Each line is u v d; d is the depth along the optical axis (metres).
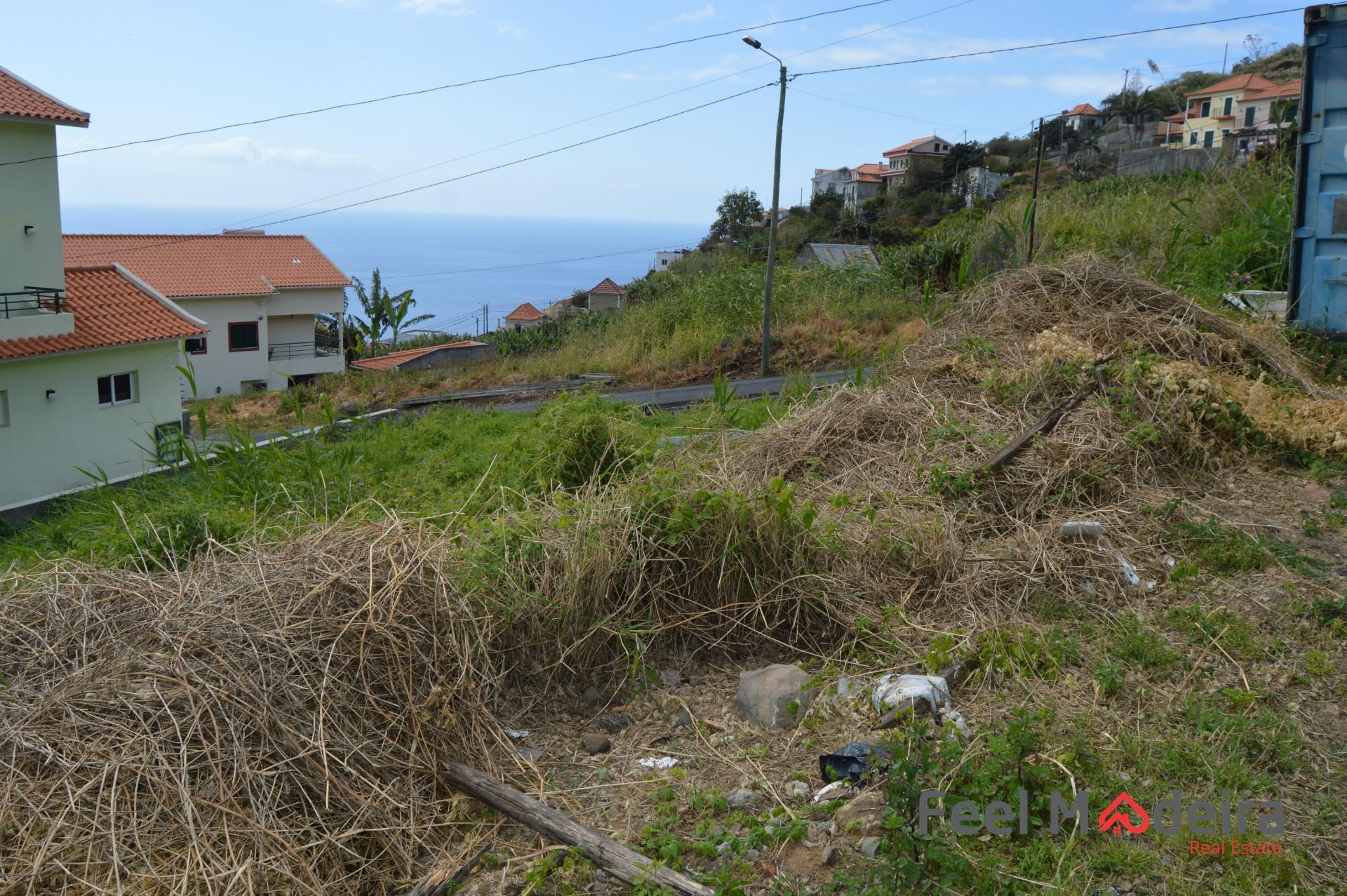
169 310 18.77
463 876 3.04
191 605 3.89
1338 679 3.67
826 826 3.06
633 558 4.55
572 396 11.17
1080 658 4.00
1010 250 14.73
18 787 2.98
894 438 6.45
